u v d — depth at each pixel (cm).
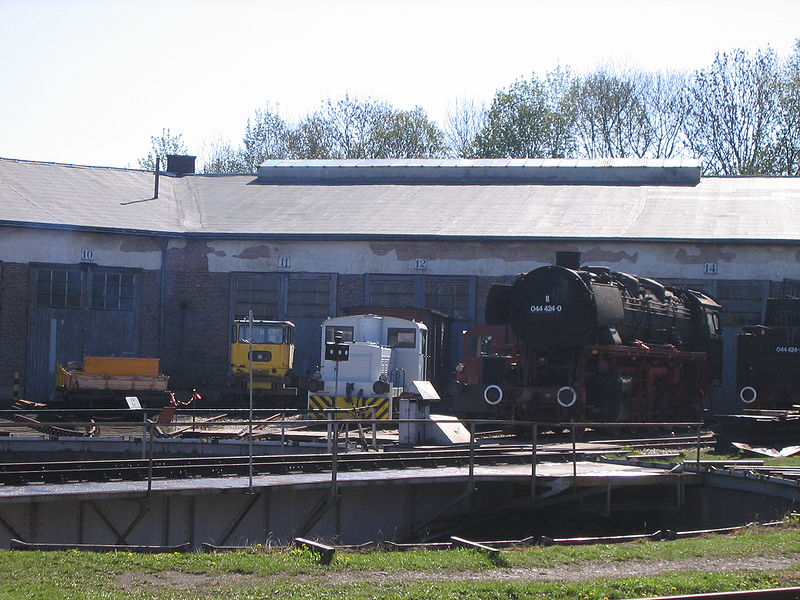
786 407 3181
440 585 1095
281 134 8006
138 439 2359
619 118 7369
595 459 2153
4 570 1120
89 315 3919
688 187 4400
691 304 3400
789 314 3312
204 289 4059
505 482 1867
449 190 4509
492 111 7450
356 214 4203
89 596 1014
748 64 6544
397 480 1741
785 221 3812
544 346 2766
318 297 4000
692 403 3322
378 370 3081
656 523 1941
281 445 2311
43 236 3853
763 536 1428
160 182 4659
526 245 3844
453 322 3888
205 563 1189
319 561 1213
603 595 1064
